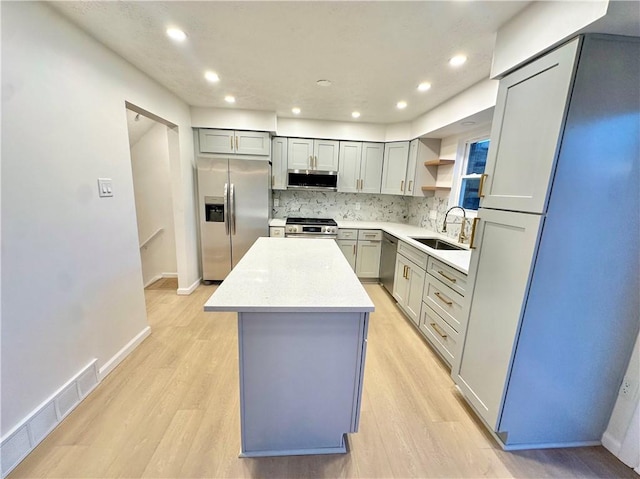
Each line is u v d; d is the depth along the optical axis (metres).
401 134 3.73
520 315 1.28
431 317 2.34
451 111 2.62
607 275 1.26
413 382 1.95
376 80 2.29
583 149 1.13
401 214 4.45
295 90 2.62
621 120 1.12
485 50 1.73
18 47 1.27
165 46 1.83
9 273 1.25
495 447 1.47
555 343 1.32
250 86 2.56
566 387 1.39
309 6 1.40
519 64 1.34
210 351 2.21
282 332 1.23
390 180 3.89
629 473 1.35
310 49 1.83
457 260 2.03
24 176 1.31
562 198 1.16
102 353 1.85
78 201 1.62
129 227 2.11
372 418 1.63
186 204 3.25
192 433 1.48
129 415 1.58
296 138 3.80
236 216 3.55
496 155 1.47
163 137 3.56
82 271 1.66
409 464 1.37
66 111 1.53
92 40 1.71
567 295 1.26
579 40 1.05
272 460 1.35
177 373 1.94
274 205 4.34
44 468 1.28
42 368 1.42
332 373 1.31
